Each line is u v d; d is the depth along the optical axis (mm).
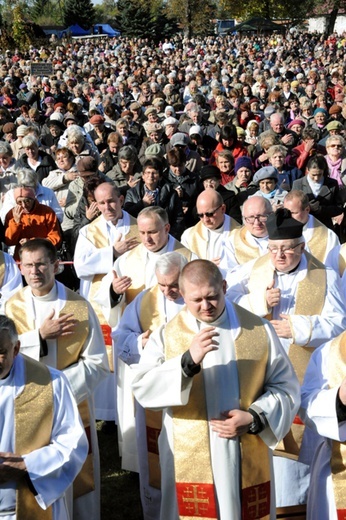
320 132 13664
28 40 55000
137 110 15930
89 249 6480
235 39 53438
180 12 72312
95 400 6230
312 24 77250
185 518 4035
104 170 10594
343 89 20625
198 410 3953
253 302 4957
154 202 8234
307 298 4945
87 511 4719
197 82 23156
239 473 3928
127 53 42281
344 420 3697
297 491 4801
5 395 3723
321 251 6242
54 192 9484
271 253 4969
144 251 5812
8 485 3613
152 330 4902
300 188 8453
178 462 4004
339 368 3859
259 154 10648
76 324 4578
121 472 5594
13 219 7395
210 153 12602
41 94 21172
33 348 4402
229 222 6723
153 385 3871
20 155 10922
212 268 3809
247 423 3785
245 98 18984
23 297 4746
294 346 4805
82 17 75500
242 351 3957
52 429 3768
